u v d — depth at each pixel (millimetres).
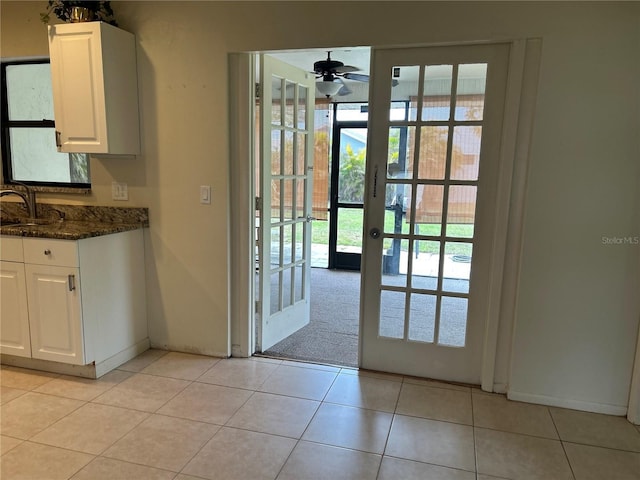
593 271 2328
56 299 2596
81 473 1891
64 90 2668
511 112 2348
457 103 2477
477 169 2498
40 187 3119
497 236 2473
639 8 2098
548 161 2299
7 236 2611
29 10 2914
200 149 2826
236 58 2719
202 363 2941
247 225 2885
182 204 2916
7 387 2584
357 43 2494
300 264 3547
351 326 3699
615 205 2254
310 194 3562
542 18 2221
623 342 2344
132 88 2812
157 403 2447
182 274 3000
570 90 2227
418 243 2670
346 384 2693
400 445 2115
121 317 2875
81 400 2461
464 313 2664
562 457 2053
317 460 1999
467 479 1898
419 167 2592
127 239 2875
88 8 2660
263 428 2232
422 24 2387
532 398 2518
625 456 2068
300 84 3293
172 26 2740
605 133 2215
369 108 2615
